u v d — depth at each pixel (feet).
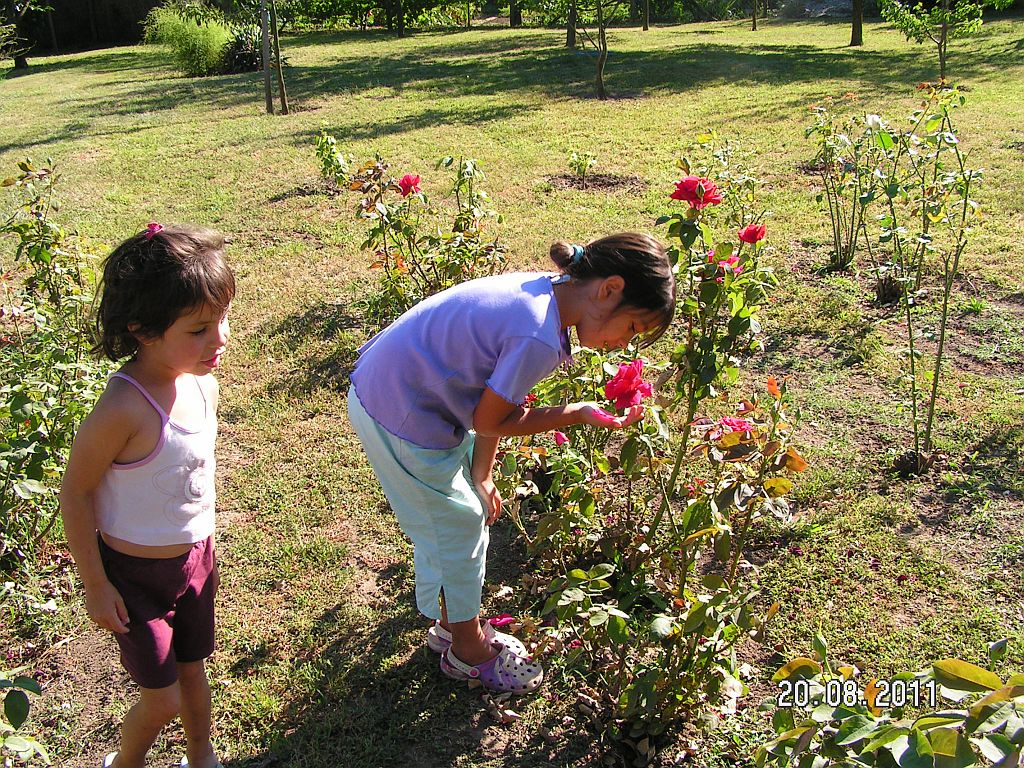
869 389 13.98
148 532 6.79
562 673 8.91
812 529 10.75
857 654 8.96
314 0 91.91
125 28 100.22
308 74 55.98
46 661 9.45
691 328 9.10
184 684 7.52
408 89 47.65
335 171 23.53
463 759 8.09
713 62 52.65
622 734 8.09
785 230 21.15
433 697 8.77
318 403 14.52
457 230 15.30
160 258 6.19
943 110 14.73
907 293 12.82
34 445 9.93
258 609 10.07
